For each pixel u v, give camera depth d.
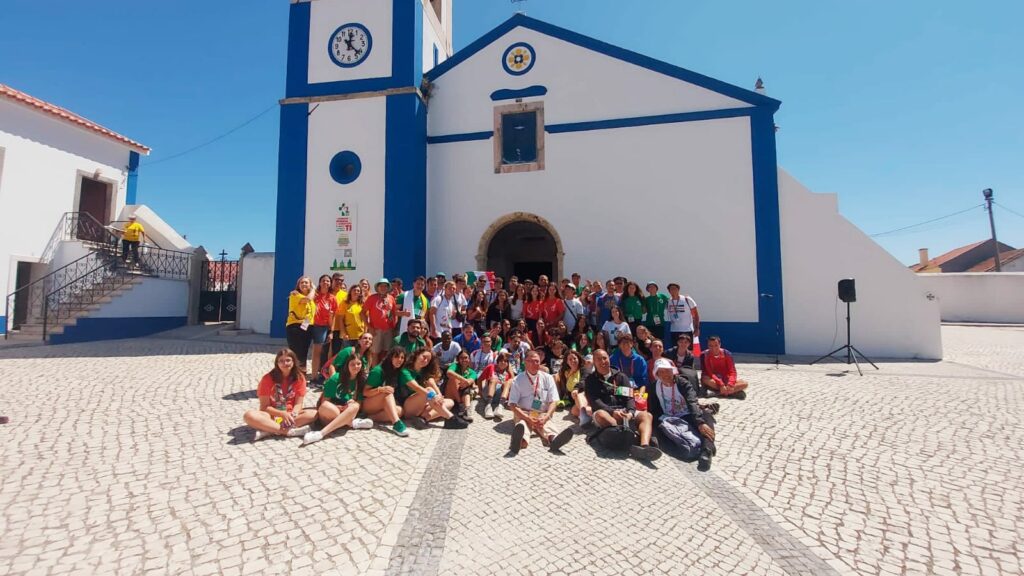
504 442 4.55
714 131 10.10
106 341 11.06
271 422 4.32
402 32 11.16
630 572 2.42
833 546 2.70
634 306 7.98
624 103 10.55
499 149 11.11
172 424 4.66
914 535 2.82
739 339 9.73
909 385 6.64
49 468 3.51
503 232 14.15
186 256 14.10
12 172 11.79
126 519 2.83
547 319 7.67
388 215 10.77
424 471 3.75
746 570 2.45
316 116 11.33
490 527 2.88
